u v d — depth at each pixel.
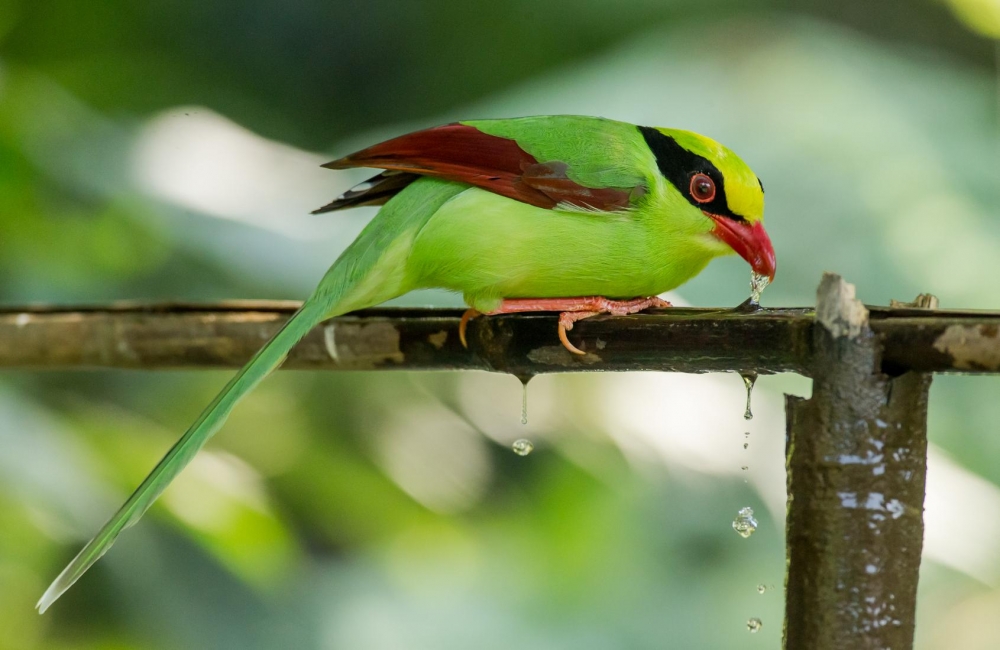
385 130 18.02
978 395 13.19
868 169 13.30
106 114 14.91
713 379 12.09
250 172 11.35
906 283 12.78
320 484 11.33
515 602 12.05
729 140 13.71
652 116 14.05
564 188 7.05
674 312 6.48
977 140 14.05
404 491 11.70
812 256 12.94
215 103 18.11
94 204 10.26
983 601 14.13
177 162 11.02
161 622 8.93
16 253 10.09
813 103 13.95
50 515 8.36
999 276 12.68
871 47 15.96
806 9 18.75
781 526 11.69
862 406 5.10
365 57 20.11
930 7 18.47
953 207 13.07
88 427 9.20
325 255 10.76
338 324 7.34
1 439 8.34
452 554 11.95
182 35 18.80
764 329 5.56
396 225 7.16
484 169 7.10
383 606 11.26
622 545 12.18
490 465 12.39
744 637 12.07
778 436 11.94
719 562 12.33
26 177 10.04
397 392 12.17
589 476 12.10
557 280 7.30
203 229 10.47
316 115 19.83
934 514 11.89
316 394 11.89
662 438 11.78
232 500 9.13
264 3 19.45
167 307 7.95
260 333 7.77
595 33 19.05
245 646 9.38
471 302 7.40
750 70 14.34
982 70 18.11
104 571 8.73
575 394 12.09
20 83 10.58
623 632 12.05
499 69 19.61
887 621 5.14
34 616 8.55
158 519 8.95
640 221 7.18
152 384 10.77
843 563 5.13
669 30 15.86
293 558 10.35
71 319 7.99
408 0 19.86
